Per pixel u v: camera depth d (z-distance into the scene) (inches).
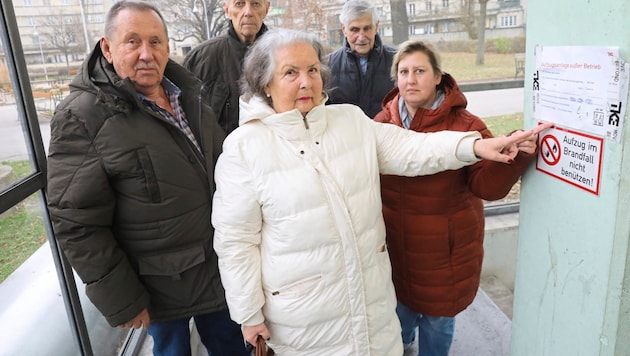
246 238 50.1
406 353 84.2
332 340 51.1
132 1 56.7
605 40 35.6
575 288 43.6
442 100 60.9
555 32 41.5
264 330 52.1
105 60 55.9
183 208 58.5
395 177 60.6
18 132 61.5
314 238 47.9
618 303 39.1
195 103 62.9
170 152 56.7
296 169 47.9
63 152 52.4
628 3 33.0
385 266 53.2
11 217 59.7
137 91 58.7
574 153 41.1
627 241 37.4
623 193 36.5
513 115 134.4
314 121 49.3
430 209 59.9
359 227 49.4
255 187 48.3
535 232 48.9
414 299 64.7
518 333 54.7
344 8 94.8
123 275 56.3
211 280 62.8
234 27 89.7
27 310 65.1
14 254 61.7
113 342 92.8
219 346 73.0
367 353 51.8
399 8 123.6
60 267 70.4
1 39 59.3
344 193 49.1
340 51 98.7
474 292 65.2
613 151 36.5
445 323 67.2
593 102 37.8
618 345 40.1
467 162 51.2
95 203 53.5
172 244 58.9
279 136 48.8
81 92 53.2
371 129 53.8
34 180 62.4
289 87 47.2
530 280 50.9
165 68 62.9
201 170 60.4
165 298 61.4
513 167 49.7
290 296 49.7
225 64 89.2
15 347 63.3
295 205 47.5
